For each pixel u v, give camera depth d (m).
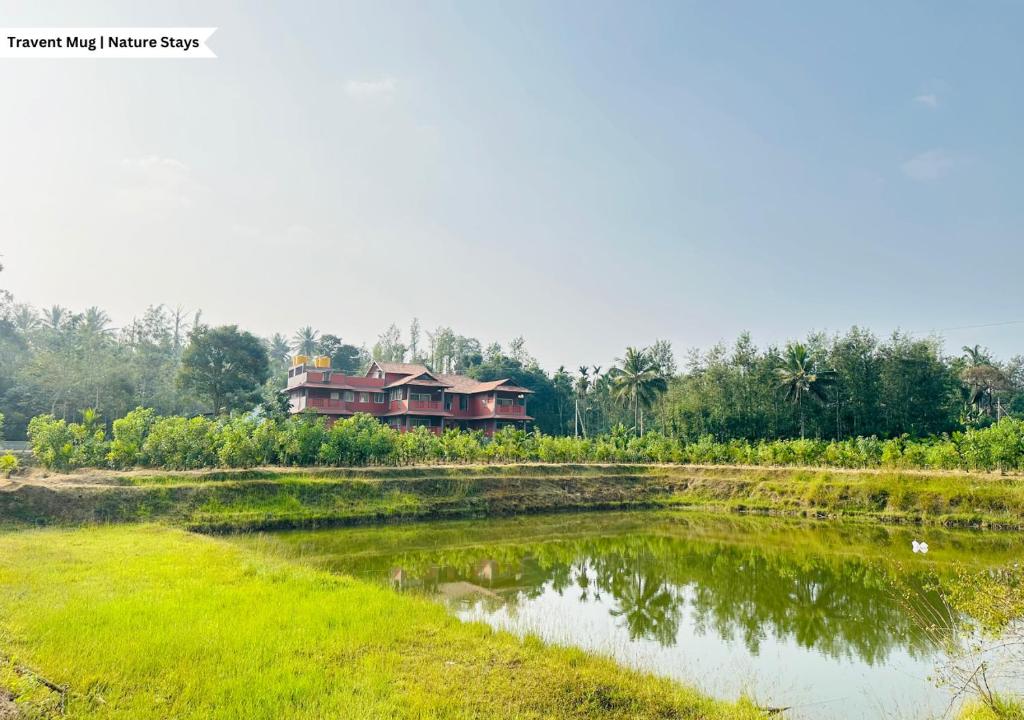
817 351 64.88
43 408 57.31
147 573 15.95
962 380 71.06
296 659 10.62
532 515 37.25
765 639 15.26
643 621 16.55
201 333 60.22
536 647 12.14
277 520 29.27
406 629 12.59
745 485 42.12
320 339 97.38
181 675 9.62
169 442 32.78
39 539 20.86
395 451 40.38
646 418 82.81
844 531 31.83
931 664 13.56
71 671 9.38
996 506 33.28
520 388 64.81
